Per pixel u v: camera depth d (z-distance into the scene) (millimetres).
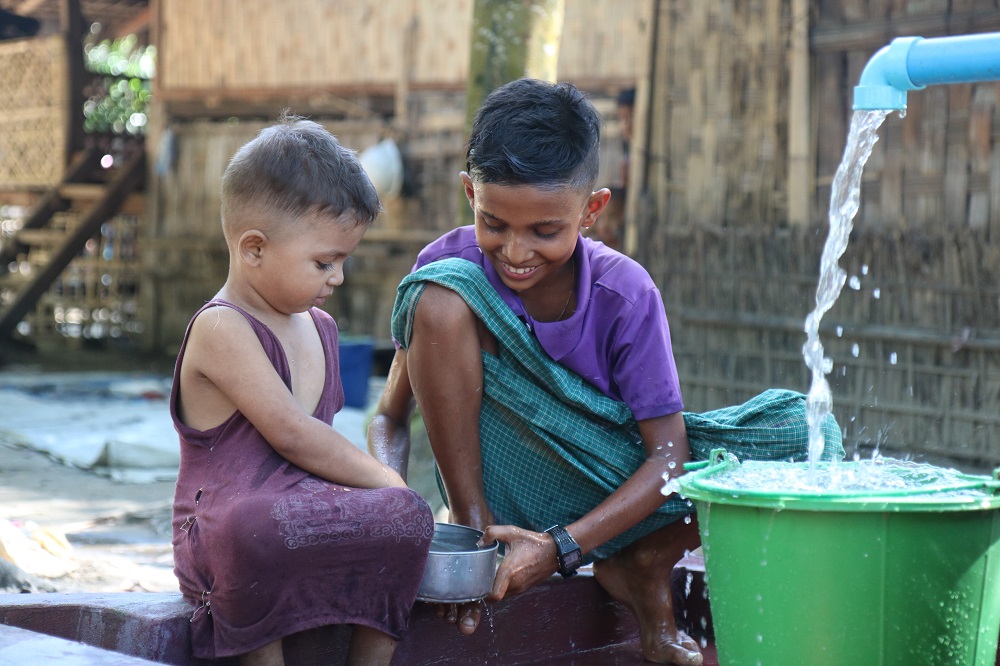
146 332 11977
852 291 6180
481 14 4473
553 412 2307
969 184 5895
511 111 2125
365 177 2080
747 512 1746
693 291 6750
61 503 4648
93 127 12594
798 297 6410
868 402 6125
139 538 3928
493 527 2146
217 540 1845
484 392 2328
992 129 5820
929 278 5938
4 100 12664
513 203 2082
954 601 1739
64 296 12602
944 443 5898
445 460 2338
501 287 2346
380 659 1965
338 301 10711
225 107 11312
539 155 2064
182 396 1995
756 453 2299
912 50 2096
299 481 1930
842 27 6301
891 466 2018
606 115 8953
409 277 2311
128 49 19500
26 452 5941
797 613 1723
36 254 12297
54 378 9773
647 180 6930
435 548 2111
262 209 1983
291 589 1849
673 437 2285
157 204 11820
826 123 6398
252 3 10961
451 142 9875
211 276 11539
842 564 1687
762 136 6574
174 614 1910
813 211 6422
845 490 1730
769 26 6523
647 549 2391
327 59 10562
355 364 7559
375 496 1905
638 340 2309
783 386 6445
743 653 1797
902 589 1697
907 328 6012
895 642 1712
